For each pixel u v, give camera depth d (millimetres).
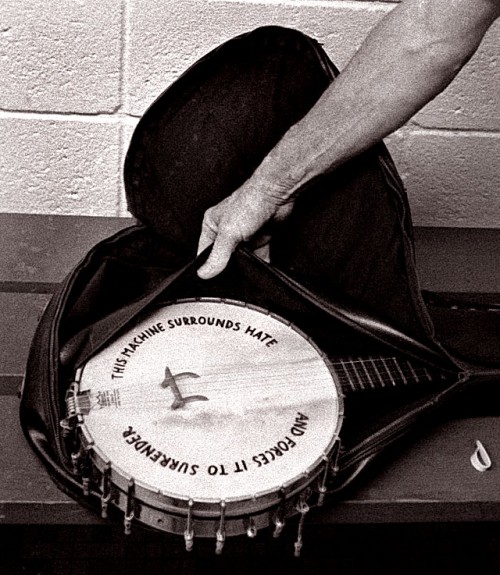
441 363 946
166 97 978
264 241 1024
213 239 1021
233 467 786
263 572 1290
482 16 759
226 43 928
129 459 780
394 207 930
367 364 950
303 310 989
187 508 758
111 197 1430
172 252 1082
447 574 1322
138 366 878
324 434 828
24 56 1255
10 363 997
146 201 1068
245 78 966
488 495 899
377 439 891
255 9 1249
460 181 1458
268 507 783
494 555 1354
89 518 850
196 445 803
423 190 1466
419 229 1362
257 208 961
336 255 1013
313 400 864
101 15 1225
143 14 1230
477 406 979
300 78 960
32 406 875
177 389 856
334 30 1284
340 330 986
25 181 1393
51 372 849
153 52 1271
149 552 1285
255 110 992
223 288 1000
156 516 782
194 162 1037
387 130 875
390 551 1343
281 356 911
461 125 1387
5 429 907
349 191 965
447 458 933
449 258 1302
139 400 840
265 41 931
